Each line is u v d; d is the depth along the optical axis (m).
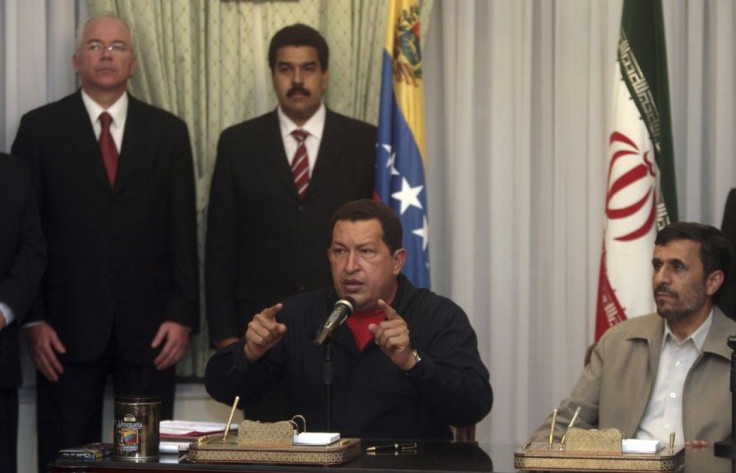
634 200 5.11
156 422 2.95
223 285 5.30
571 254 5.86
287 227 5.27
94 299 5.21
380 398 3.70
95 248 5.22
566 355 5.85
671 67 5.73
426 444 3.18
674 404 3.82
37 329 5.22
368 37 5.70
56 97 5.66
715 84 5.76
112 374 5.37
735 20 5.75
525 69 5.85
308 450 2.77
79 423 5.26
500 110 5.86
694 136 5.75
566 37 5.84
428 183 5.93
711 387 3.73
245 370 3.62
